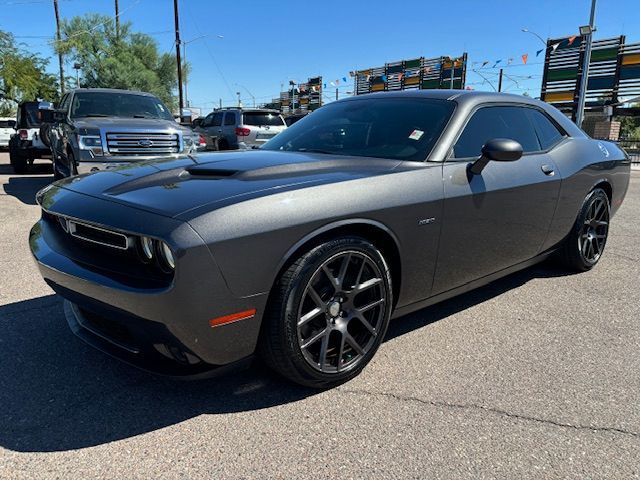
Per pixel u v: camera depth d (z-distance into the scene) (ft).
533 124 12.97
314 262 7.86
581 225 14.38
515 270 12.79
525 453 7.16
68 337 10.45
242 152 11.13
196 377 7.59
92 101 30.71
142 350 7.83
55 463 6.81
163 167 9.53
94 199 8.21
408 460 6.97
